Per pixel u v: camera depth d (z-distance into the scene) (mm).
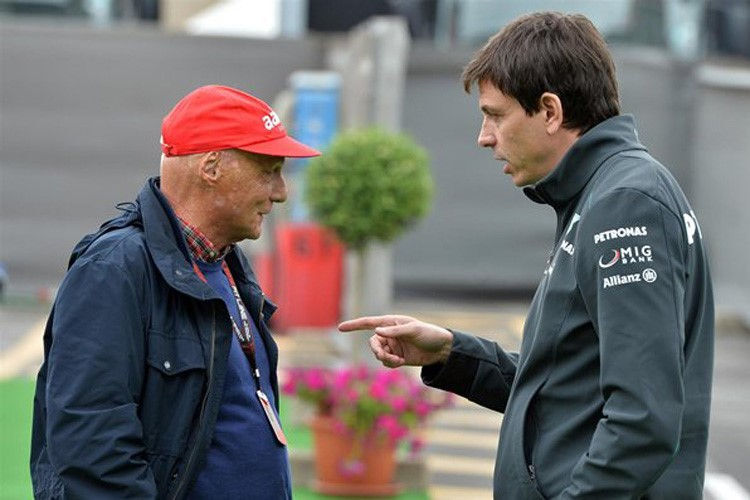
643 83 34812
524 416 7066
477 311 34812
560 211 7219
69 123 35281
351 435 17000
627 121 7164
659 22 37094
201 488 7508
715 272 34969
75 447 7148
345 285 31406
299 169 31438
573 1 37094
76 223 35406
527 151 7207
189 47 35281
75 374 7219
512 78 7133
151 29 35188
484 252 35938
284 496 7879
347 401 16953
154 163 35500
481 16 37781
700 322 7004
